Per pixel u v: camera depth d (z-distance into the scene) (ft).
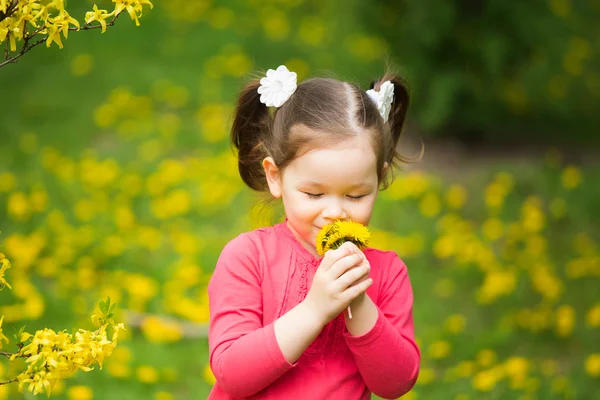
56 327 17.06
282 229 9.16
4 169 24.72
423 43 28.02
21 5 7.82
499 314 19.69
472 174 27.04
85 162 24.90
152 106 29.68
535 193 25.40
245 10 36.45
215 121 28.14
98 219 22.18
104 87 30.83
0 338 8.18
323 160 8.32
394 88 10.33
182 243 20.79
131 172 24.85
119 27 34.35
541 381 16.43
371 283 8.21
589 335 18.63
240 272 8.84
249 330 8.54
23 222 21.63
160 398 15.16
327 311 8.09
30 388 7.82
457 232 22.70
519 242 22.95
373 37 29.04
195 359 16.87
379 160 8.72
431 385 16.55
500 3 27.58
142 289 18.28
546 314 18.76
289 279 8.84
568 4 31.48
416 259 21.67
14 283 18.04
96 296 18.62
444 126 29.40
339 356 8.82
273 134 8.93
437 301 20.07
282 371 8.16
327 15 35.86
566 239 23.27
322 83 9.07
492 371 16.19
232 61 31.99
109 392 15.53
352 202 8.54
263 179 10.02
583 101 31.83
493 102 28.96
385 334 8.44
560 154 29.25
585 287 20.76
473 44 27.91
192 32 34.60
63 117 28.91
